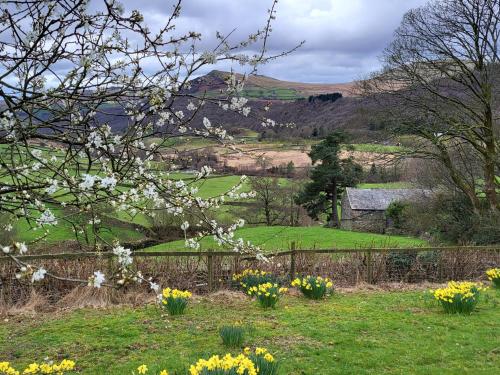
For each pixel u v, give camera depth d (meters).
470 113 18.56
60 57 2.94
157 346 7.04
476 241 19.86
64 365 5.12
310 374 5.96
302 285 10.49
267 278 10.70
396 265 13.02
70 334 7.70
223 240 3.88
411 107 18.47
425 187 25.81
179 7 3.16
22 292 9.54
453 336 7.53
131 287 10.23
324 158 39.28
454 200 22.47
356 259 12.70
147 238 20.22
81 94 2.95
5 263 9.50
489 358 6.62
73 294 9.60
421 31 18.33
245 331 7.65
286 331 7.73
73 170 3.50
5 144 3.07
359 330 7.86
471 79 18.23
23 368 6.25
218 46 3.23
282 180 35.66
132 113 3.21
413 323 8.30
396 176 37.91
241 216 33.81
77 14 2.83
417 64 18.27
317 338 7.38
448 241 22.38
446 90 18.81
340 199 45.44
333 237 28.19
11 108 2.79
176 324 8.15
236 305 9.66
